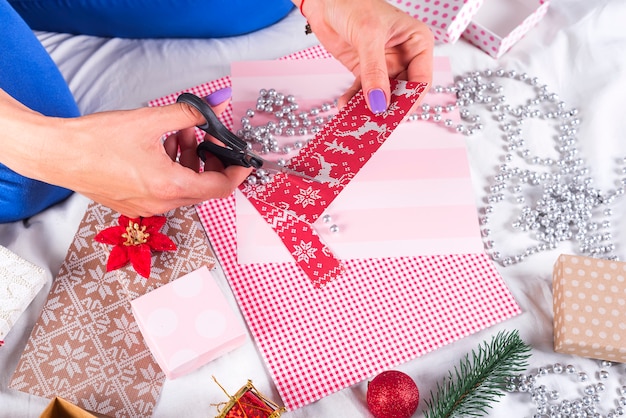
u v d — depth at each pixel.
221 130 0.89
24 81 1.03
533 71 1.22
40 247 1.06
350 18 0.97
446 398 0.92
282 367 0.99
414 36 1.00
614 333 0.95
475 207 1.09
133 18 1.22
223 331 0.94
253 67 1.20
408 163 1.12
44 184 1.05
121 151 0.85
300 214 0.94
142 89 1.22
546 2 1.22
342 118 0.99
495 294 1.04
